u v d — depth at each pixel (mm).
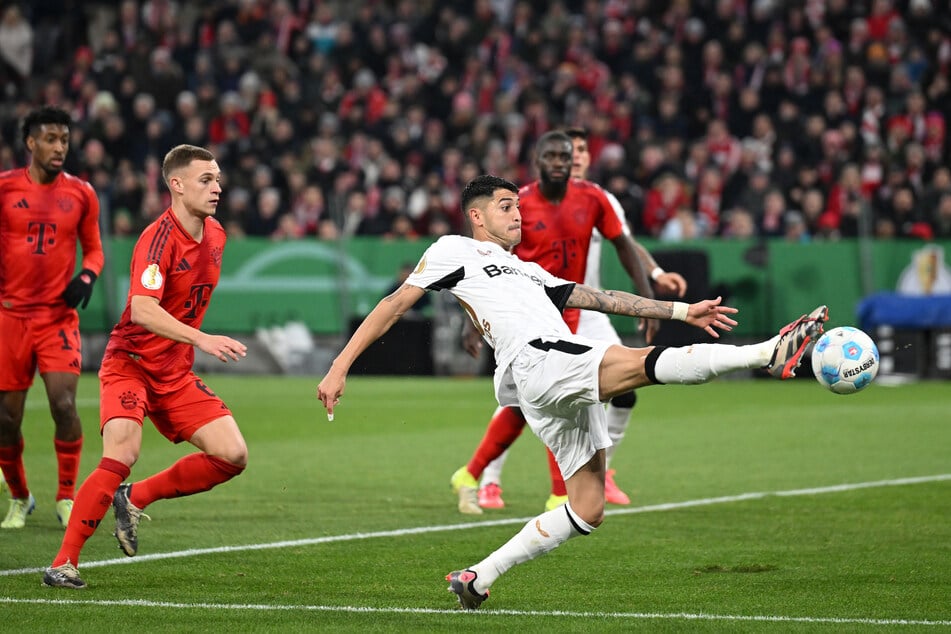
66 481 25172
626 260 29141
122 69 78500
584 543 23266
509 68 79688
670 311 18672
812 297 64438
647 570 20875
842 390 16938
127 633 16484
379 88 79375
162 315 19438
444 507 27531
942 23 79062
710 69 76938
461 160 72938
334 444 38312
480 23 82812
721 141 72750
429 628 16797
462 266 18781
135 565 21172
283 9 83812
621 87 76750
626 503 27781
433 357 66188
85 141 73938
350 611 17844
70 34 86375
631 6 82062
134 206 68500
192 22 88375
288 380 63312
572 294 18906
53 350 25047
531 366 17922
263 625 16953
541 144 27578
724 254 64500
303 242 66250
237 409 48281
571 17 85062
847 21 79125
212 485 20859
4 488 26953
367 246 66062
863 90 75375
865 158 71000
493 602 18531
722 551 22453
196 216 20656
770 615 17578
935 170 70312
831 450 36562
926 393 54875
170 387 20812
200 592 19094
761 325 64375
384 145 74625
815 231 66688
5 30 83562
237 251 66438
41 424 43000
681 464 34031
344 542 23406
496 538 23891
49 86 79312
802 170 68875
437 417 45594
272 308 66312
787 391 57344
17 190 25031
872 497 28328
